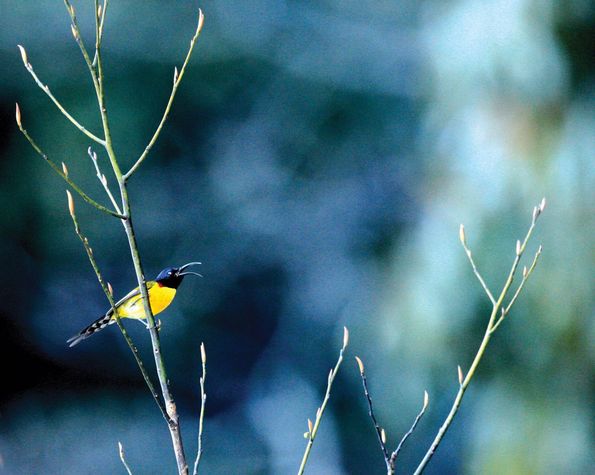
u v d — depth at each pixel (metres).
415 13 17.84
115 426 17.50
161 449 17.44
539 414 10.77
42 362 17.62
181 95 17.80
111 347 17.91
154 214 17.89
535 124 10.61
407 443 15.47
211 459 17.47
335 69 18.20
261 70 18.34
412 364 11.74
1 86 16.89
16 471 16.38
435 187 11.61
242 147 18.34
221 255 18.25
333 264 18.03
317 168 18.38
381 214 17.56
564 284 10.38
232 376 18.22
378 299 12.45
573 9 10.41
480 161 10.96
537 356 10.68
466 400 13.95
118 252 17.86
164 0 17.44
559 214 10.45
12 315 17.30
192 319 18.17
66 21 16.95
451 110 11.39
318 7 18.20
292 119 18.44
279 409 17.83
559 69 10.50
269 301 18.31
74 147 17.08
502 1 10.77
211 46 17.83
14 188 16.95
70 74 17.02
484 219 10.84
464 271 11.07
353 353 15.22
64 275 17.64
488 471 11.12
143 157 3.66
